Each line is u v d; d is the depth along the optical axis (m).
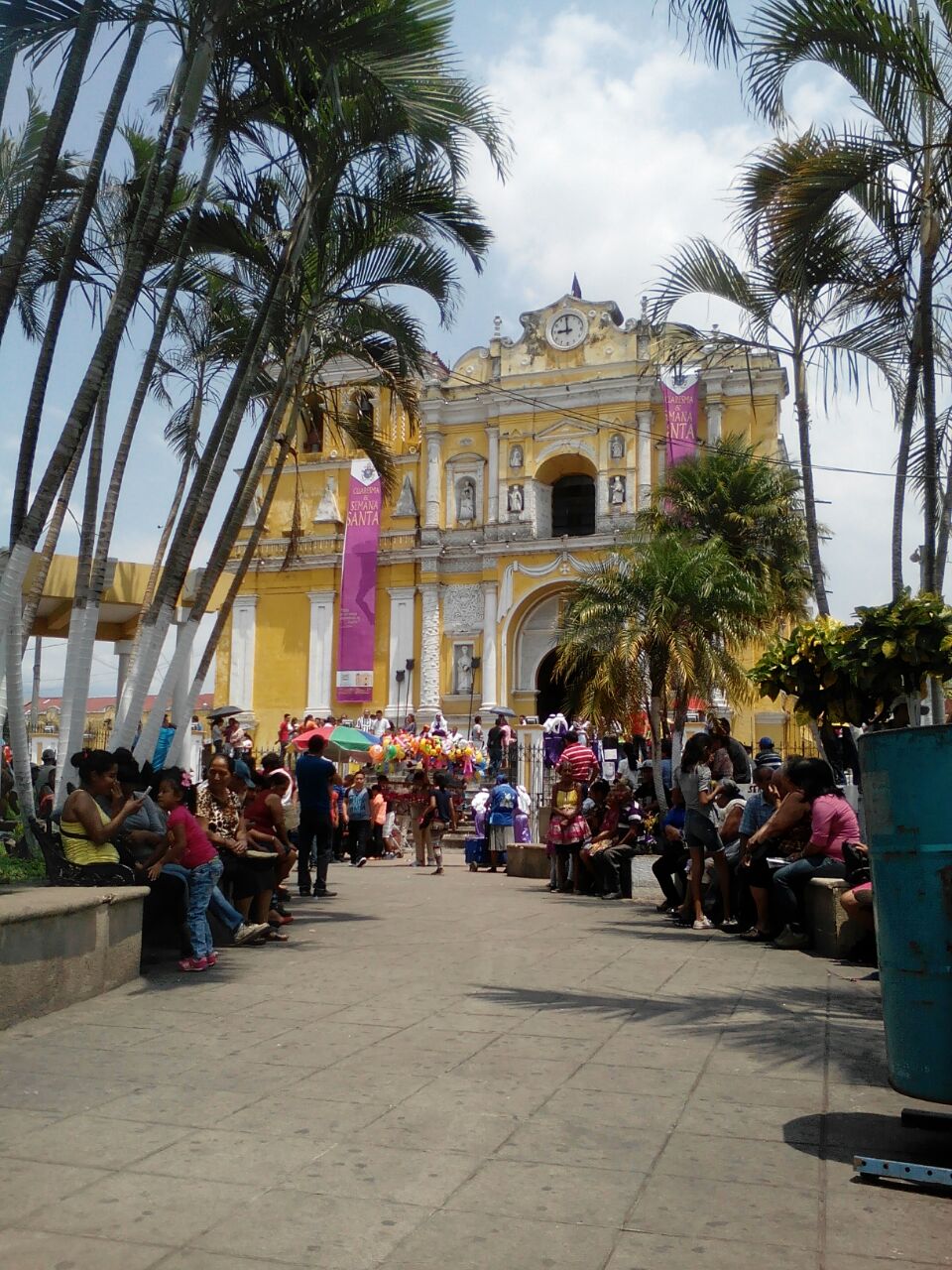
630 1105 5.03
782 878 9.96
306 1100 5.02
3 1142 4.43
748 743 32.75
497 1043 6.13
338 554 38.16
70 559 20.25
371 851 22.83
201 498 11.80
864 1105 5.10
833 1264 3.43
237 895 10.02
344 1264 3.37
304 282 14.30
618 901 14.49
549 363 37.03
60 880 8.14
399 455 38.50
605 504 35.69
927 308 11.34
